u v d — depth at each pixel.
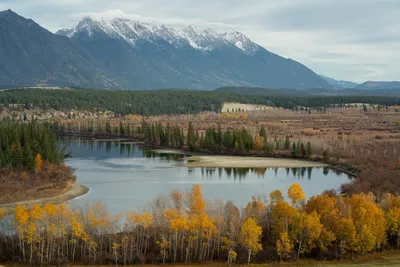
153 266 93.44
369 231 97.06
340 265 92.44
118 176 186.12
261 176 190.50
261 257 95.69
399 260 95.00
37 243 96.06
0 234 100.12
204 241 97.69
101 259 94.19
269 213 104.88
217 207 112.06
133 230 100.25
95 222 98.31
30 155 165.25
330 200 104.75
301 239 97.38
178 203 116.69
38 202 138.50
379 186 147.50
